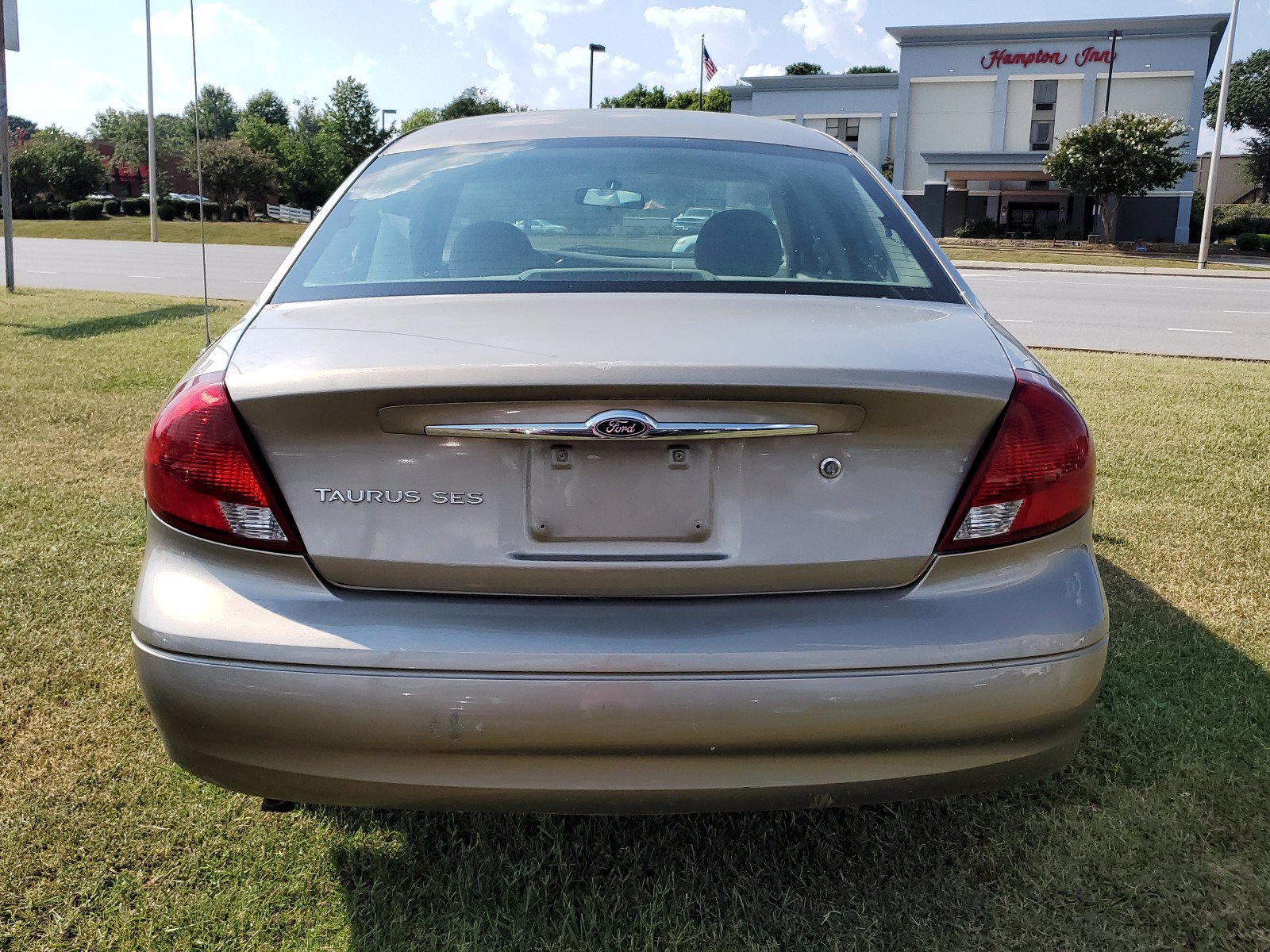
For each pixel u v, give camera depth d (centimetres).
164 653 158
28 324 948
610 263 205
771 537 158
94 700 267
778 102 4803
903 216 230
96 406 607
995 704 157
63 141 5303
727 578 158
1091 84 3866
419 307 182
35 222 4103
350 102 5791
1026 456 162
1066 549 168
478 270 200
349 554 158
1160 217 3784
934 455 160
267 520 158
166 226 3628
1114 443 546
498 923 190
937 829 217
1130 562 372
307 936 186
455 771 155
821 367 152
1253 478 480
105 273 1781
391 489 157
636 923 190
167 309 1096
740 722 152
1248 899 194
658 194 224
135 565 360
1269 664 292
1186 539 396
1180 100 3772
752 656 152
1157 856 207
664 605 157
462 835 216
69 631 306
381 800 159
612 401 152
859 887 199
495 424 153
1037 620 159
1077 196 4038
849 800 159
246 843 212
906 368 155
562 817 222
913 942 184
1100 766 239
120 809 222
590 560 156
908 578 161
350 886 200
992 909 192
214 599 158
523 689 151
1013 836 214
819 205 228
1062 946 183
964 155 3997
